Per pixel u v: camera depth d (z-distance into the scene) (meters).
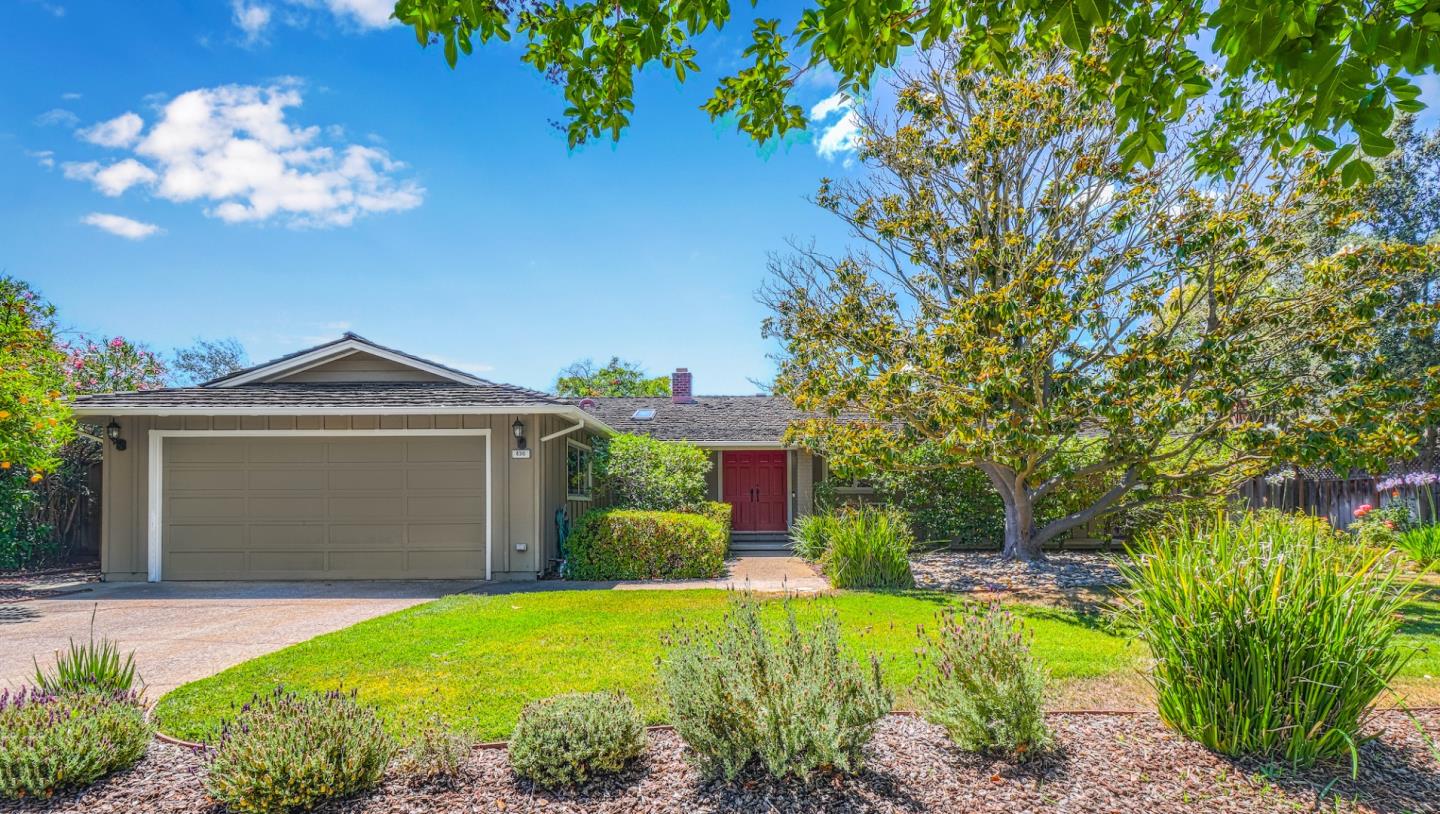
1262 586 3.79
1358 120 3.08
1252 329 9.34
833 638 3.89
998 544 14.05
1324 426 8.38
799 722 3.43
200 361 29.02
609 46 4.04
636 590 9.79
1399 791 3.38
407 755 3.80
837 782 3.52
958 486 13.92
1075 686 5.05
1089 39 3.08
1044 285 8.67
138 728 3.97
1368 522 11.98
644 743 3.81
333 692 3.93
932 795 3.40
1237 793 3.37
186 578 11.37
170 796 3.57
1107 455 9.71
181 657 6.38
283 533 11.43
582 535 11.55
